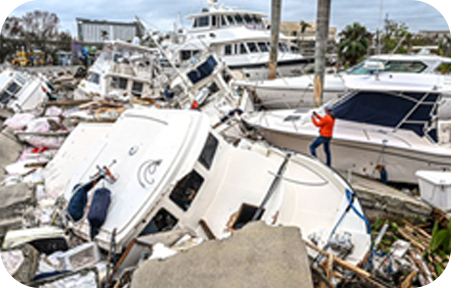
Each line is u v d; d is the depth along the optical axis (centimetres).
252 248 284
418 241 589
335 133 834
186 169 455
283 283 256
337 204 552
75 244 450
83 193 455
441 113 995
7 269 317
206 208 494
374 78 988
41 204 549
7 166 724
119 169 490
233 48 1798
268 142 933
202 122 511
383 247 591
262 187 521
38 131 891
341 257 458
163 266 271
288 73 1705
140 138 527
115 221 425
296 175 605
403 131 802
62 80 2094
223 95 1297
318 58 998
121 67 1492
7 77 1384
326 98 1116
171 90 1384
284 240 289
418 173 666
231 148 553
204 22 1925
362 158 813
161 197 431
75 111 1145
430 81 923
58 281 308
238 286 255
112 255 396
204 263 272
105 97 1342
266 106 1226
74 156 677
